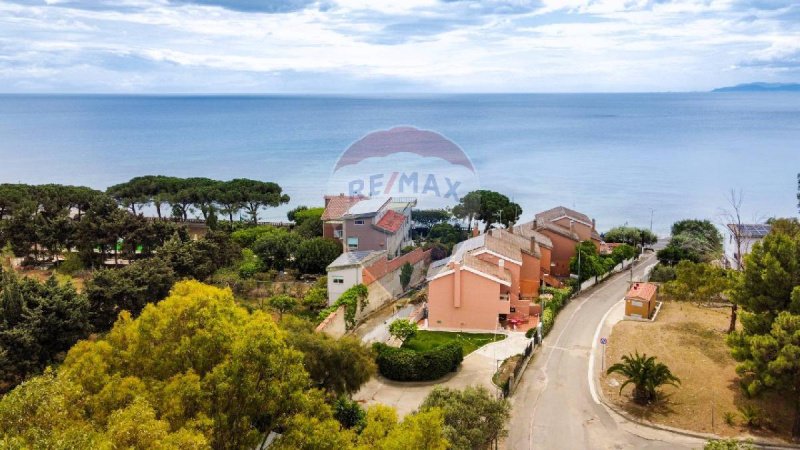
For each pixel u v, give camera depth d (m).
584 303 57.00
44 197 75.94
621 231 85.88
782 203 129.50
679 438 32.66
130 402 19.23
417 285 52.44
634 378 36.06
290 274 59.28
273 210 112.94
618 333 47.41
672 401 36.16
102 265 61.00
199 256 52.44
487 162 133.62
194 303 23.11
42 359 35.19
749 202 130.12
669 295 56.25
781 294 34.47
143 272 44.41
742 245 68.50
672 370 39.62
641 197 133.12
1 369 32.84
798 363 29.73
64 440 15.56
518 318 50.62
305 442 20.55
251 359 20.70
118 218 61.66
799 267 34.97
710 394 36.28
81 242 60.00
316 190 130.00
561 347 46.03
